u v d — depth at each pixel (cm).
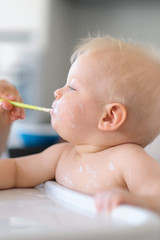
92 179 66
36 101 277
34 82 278
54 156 77
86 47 76
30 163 77
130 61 71
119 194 45
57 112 73
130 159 62
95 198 47
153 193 54
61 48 289
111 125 68
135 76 69
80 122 70
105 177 65
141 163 60
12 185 75
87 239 36
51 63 281
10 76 279
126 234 36
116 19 301
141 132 70
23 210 52
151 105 69
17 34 278
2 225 44
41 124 271
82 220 42
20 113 85
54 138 172
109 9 300
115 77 70
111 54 72
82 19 300
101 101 70
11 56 279
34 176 76
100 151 70
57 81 286
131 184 59
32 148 140
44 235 36
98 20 301
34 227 40
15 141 182
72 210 50
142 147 72
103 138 69
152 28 298
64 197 59
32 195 66
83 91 71
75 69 74
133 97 68
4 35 279
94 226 38
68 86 75
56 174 75
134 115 69
